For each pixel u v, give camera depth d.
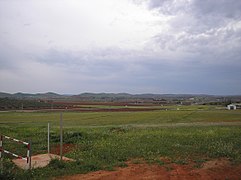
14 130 28.75
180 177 9.77
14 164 11.45
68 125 43.53
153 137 20.70
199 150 14.61
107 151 14.48
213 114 74.62
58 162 11.19
